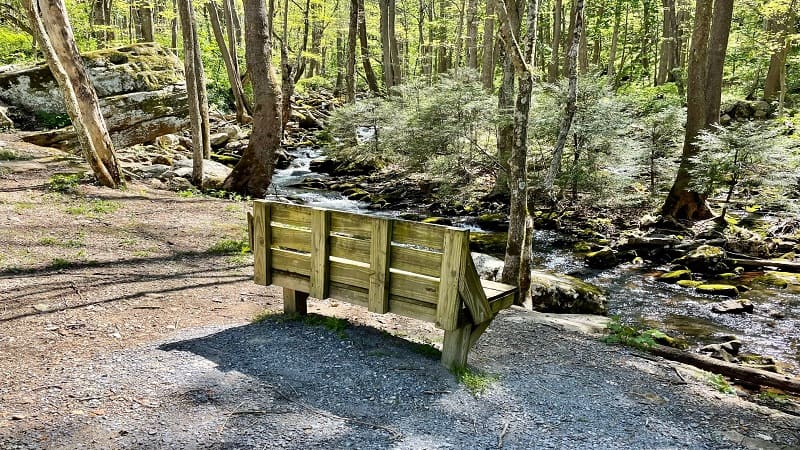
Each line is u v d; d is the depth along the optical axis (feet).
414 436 10.82
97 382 12.10
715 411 13.66
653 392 14.43
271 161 40.93
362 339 15.39
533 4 20.93
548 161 42.52
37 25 30.12
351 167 59.57
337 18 99.86
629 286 29.14
